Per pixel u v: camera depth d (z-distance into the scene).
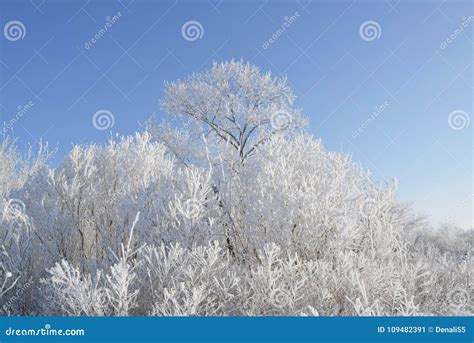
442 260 4.23
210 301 2.78
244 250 3.75
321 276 2.94
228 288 2.79
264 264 2.89
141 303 2.93
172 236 3.39
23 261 3.53
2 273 3.40
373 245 3.66
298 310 2.73
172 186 3.99
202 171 4.05
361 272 3.09
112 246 4.00
